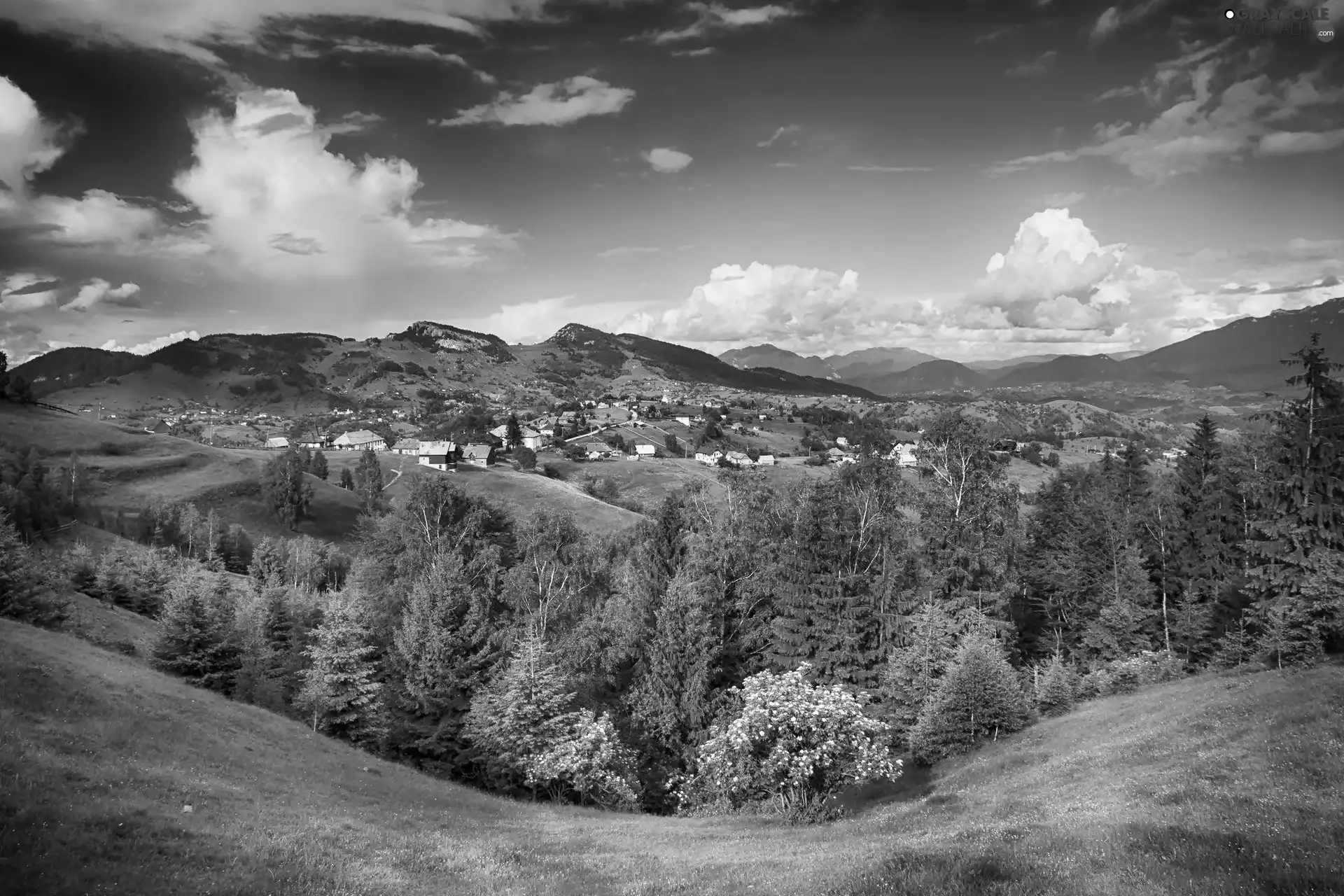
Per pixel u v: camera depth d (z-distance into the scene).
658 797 50.06
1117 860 15.34
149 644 61.38
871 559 61.69
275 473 169.00
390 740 51.25
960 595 63.69
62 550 114.56
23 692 30.52
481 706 49.09
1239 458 73.94
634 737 54.06
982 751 44.84
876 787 42.34
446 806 36.50
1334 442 50.56
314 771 35.53
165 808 22.61
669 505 66.88
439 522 73.44
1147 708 42.59
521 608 67.31
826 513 61.56
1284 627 47.88
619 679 60.25
